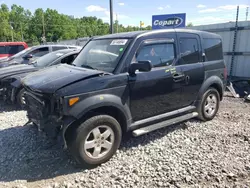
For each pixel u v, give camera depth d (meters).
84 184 2.85
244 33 8.59
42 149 3.75
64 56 6.52
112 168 3.20
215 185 2.76
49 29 84.94
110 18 11.83
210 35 4.89
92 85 3.14
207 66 4.66
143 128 3.75
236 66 9.00
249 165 3.15
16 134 4.30
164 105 4.01
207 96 4.79
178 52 4.17
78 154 3.09
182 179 2.88
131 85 3.49
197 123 4.81
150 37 3.80
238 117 5.22
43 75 3.65
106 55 3.76
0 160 3.42
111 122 3.31
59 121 3.04
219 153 3.51
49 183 2.90
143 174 3.00
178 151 3.60
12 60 9.05
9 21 81.88
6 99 6.05
